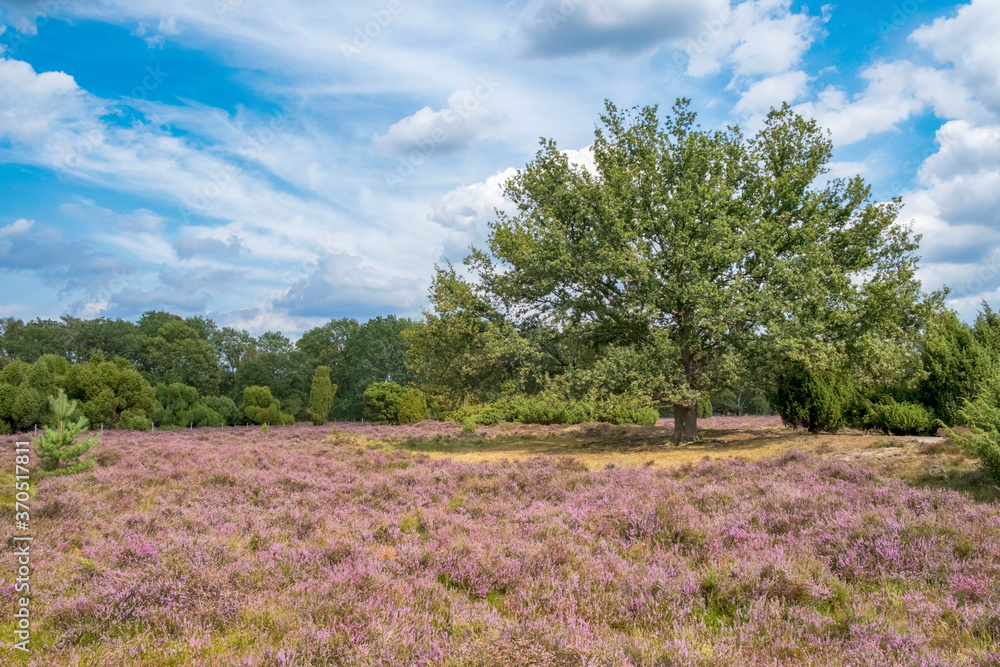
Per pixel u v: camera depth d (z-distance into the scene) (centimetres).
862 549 639
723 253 1981
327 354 8706
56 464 1328
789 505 859
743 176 2334
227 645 436
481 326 2456
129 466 1522
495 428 3703
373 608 482
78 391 3584
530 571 613
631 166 2327
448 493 1151
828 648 419
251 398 5316
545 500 1065
